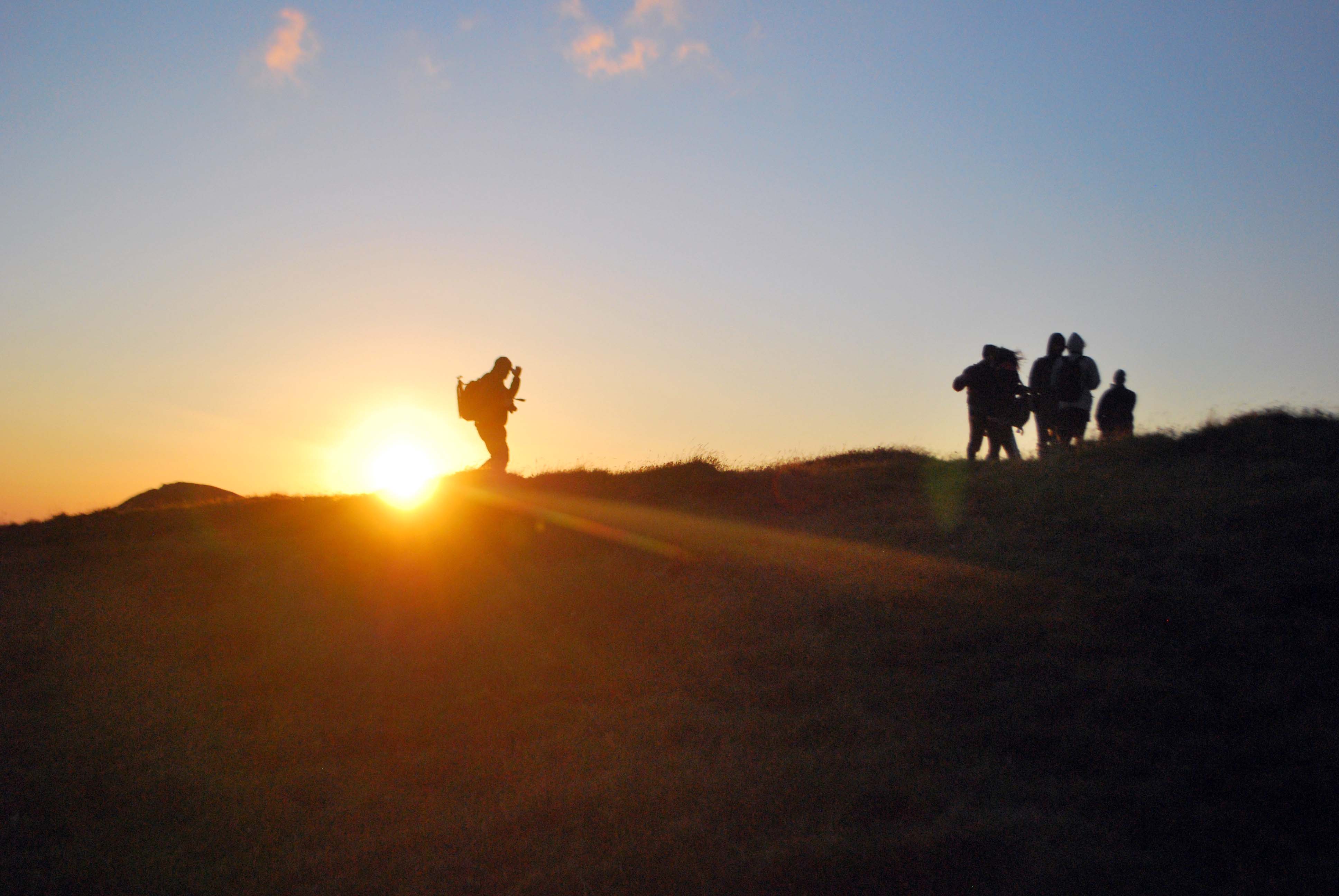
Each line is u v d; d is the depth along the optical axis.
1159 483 13.12
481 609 12.07
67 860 7.35
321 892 6.80
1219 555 10.45
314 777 8.45
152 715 9.84
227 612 12.63
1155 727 7.78
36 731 9.62
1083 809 6.93
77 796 8.34
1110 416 18.12
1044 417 17.59
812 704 8.91
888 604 10.49
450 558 14.33
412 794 8.11
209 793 8.35
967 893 6.15
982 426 17.66
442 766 8.49
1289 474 12.55
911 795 7.22
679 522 14.93
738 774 7.69
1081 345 17.39
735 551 13.16
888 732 8.20
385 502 17.86
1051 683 8.58
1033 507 13.10
